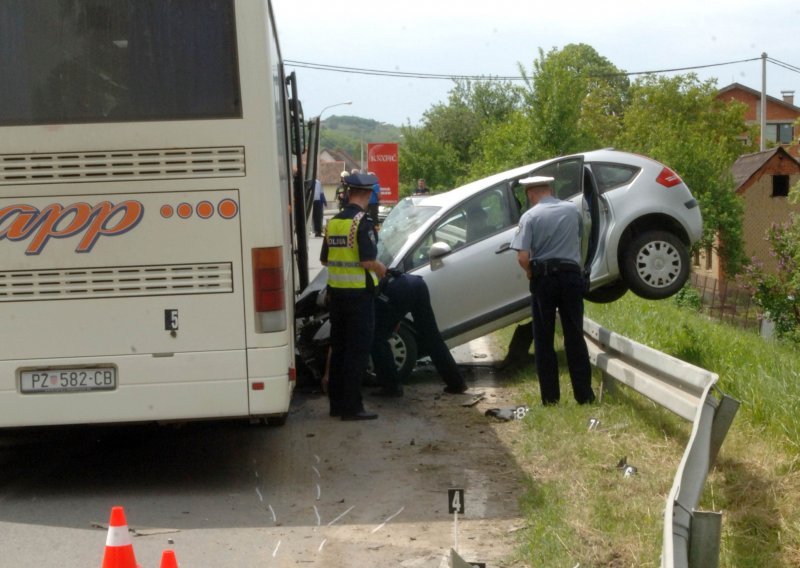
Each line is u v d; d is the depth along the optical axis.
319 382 10.93
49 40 6.68
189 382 6.85
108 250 6.76
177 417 6.87
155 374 6.83
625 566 5.31
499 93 83.00
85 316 6.78
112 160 6.73
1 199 6.69
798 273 23.16
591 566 5.31
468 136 81.31
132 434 9.12
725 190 42.22
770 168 49.56
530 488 6.83
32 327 6.76
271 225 6.84
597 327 9.79
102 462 8.20
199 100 6.75
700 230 11.36
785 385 7.96
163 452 8.47
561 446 7.64
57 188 6.70
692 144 42.28
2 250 6.73
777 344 12.99
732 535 5.44
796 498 5.93
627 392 9.04
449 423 9.12
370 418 9.33
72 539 6.21
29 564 5.75
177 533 6.29
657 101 64.00
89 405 6.81
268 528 6.38
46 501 7.08
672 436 7.70
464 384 10.38
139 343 6.82
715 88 64.94
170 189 6.77
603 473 6.94
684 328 11.63
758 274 23.61
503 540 6.02
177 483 7.51
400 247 10.74
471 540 6.03
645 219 11.20
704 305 32.66
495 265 10.72
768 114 91.19
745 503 5.91
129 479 7.65
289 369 7.25
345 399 9.30
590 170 11.05
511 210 10.91
